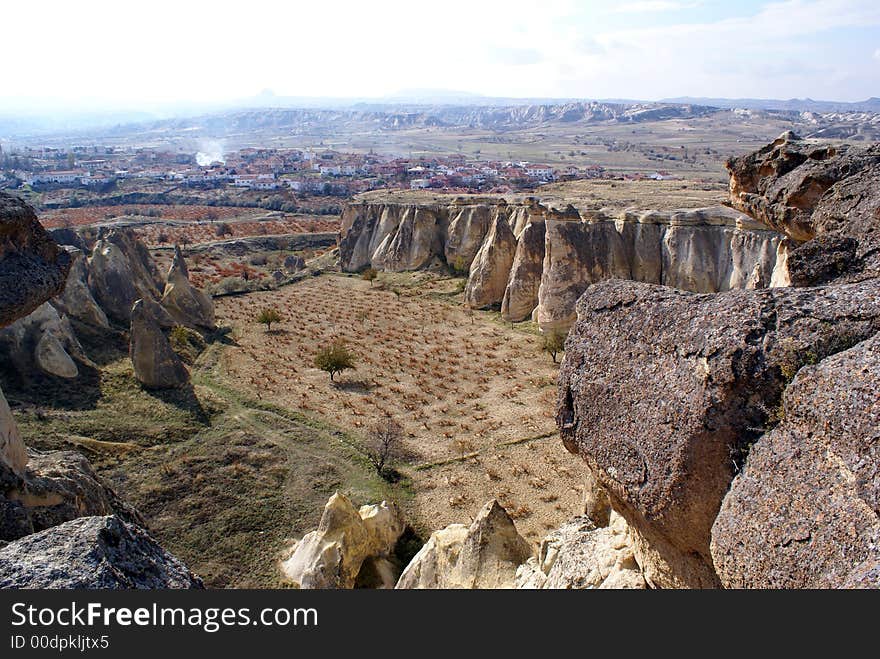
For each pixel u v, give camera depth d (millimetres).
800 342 7305
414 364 37156
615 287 10016
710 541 7715
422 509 22125
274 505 22078
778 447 6949
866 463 5969
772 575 6449
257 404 30344
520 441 26984
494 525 15867
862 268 10539
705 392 7652
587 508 14656
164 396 29594
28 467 13266
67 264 12938
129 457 24234
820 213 13375
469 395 32344
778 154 16281
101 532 7215
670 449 7895
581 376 9648
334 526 18500
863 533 5750
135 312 30328
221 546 19844
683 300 8844
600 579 10867
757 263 38500
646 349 8805
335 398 31688
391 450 26172
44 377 28531
